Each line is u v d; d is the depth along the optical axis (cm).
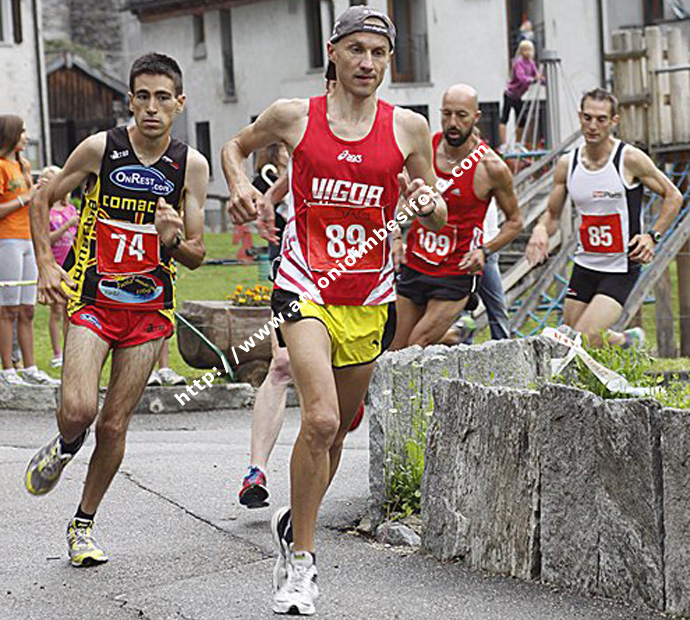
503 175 1242
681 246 2034
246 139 783
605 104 1398
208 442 1380
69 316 861
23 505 1046
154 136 854
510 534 824
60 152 6538
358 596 794
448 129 1244
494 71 5284
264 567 866
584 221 1433
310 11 5531
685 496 730
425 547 880
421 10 5259
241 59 5812
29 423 1508
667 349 2105
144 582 837
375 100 769
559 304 2141
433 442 873
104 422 867
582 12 5312
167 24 6234
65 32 7119
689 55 2262
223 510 1021
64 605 794
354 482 1112
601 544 773
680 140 2242
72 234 1728
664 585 744
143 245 865
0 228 1627
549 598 778
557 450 791
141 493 1080
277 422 994
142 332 870
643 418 746
